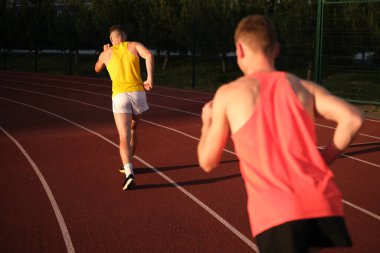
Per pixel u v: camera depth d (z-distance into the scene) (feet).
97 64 18.72
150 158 22.76
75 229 14.37
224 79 63.87
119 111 17.75
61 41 83.61
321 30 37.60
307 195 5.91
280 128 6.13
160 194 17.49
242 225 14.43
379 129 29.73
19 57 110.32
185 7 66.80
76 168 21.17
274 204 5.89
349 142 6.23
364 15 45.24
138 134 28.58
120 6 75.77
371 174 19.99
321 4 37.27
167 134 28.50
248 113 6.15
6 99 48.34
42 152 24.31
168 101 44.34
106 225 14.64
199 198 16.99
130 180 17.48
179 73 71.05
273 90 6.28
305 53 49.39
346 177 19.57
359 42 45.68
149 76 17.88
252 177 6.12
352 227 14.26
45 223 14.85
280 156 6.07
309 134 6.20
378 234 13.71
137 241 13.46
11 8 95.20
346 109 6.21
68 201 16.85
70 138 27.76
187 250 12.80
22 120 34.88
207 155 6.47
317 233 6.01
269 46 6.56
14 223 14.87
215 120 6.39
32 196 17.40
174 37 68.59
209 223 14.65
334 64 48.08
